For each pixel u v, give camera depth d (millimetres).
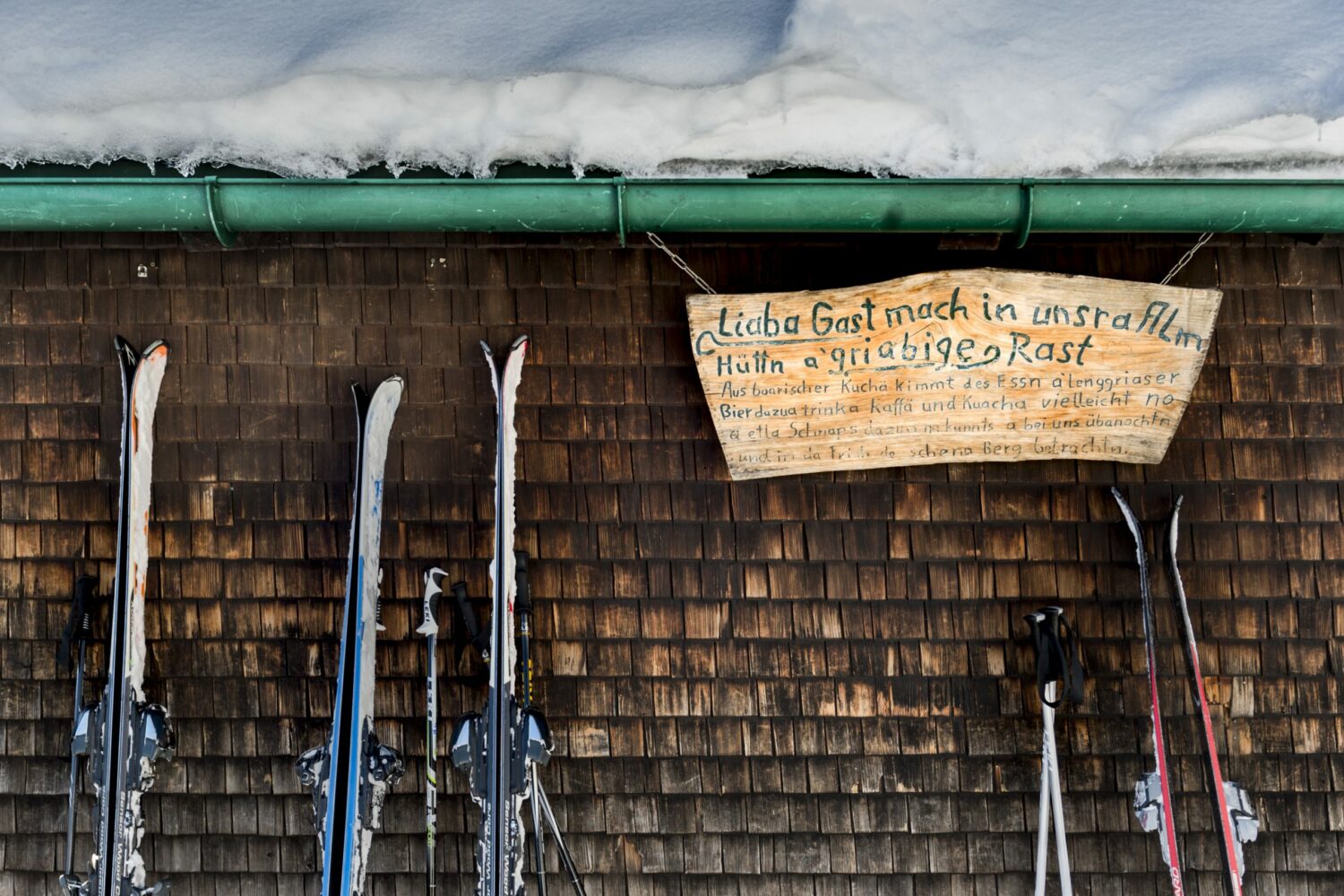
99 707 3715
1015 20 3520
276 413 4000
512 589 3643
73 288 4008
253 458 4000
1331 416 3982
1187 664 3691
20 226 3492
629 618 3986
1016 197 3420
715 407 3891
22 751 4004
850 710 3986
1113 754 3969
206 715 4000
